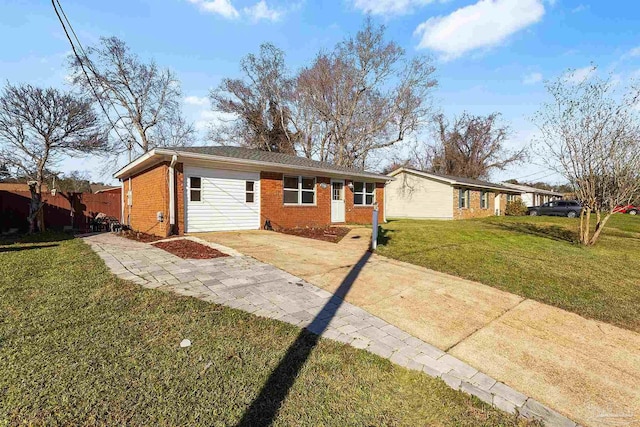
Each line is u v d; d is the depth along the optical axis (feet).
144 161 32.14
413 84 79.66
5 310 11.30
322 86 81.35
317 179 43.57
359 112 83.92
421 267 20.07
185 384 7.63
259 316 11.69
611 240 34.58
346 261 21.02
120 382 7.54
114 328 10.19
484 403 7.75
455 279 17.70
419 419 7.07
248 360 8.86
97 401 6.84
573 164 29.66
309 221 42.32
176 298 12.76
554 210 78.48
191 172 31.40
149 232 33.68
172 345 9.37
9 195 43.98
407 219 68.28
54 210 46.60
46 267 17.10
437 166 130.52
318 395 7.61
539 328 12.20
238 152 38.96
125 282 14.52
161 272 16.49
